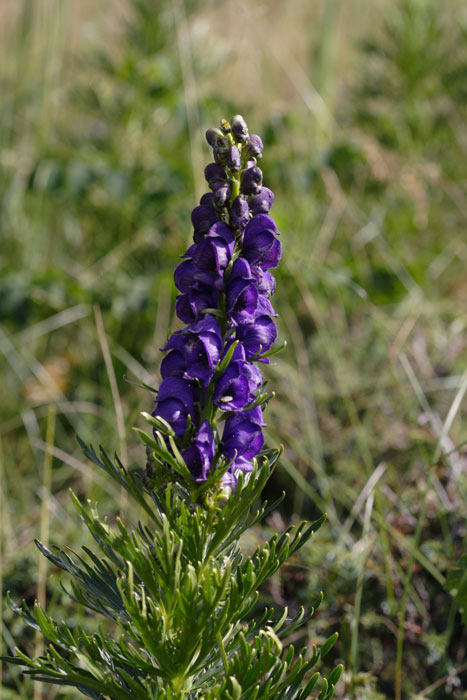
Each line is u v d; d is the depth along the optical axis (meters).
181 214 2.19
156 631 1.01
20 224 2.40
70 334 2.21
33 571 1.37
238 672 1.01
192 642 1.02
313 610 1.05
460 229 2.58
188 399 1.02
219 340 1.01
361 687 1.26
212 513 1.02
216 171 1.02
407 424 1.65
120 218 2.33
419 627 1.31
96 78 2.49
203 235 1.02
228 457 1.03
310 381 1.83
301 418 1.70
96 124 2.48
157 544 1.04
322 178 2.29
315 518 1.54
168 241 2.28
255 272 1.03
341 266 2.13
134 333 2.13
